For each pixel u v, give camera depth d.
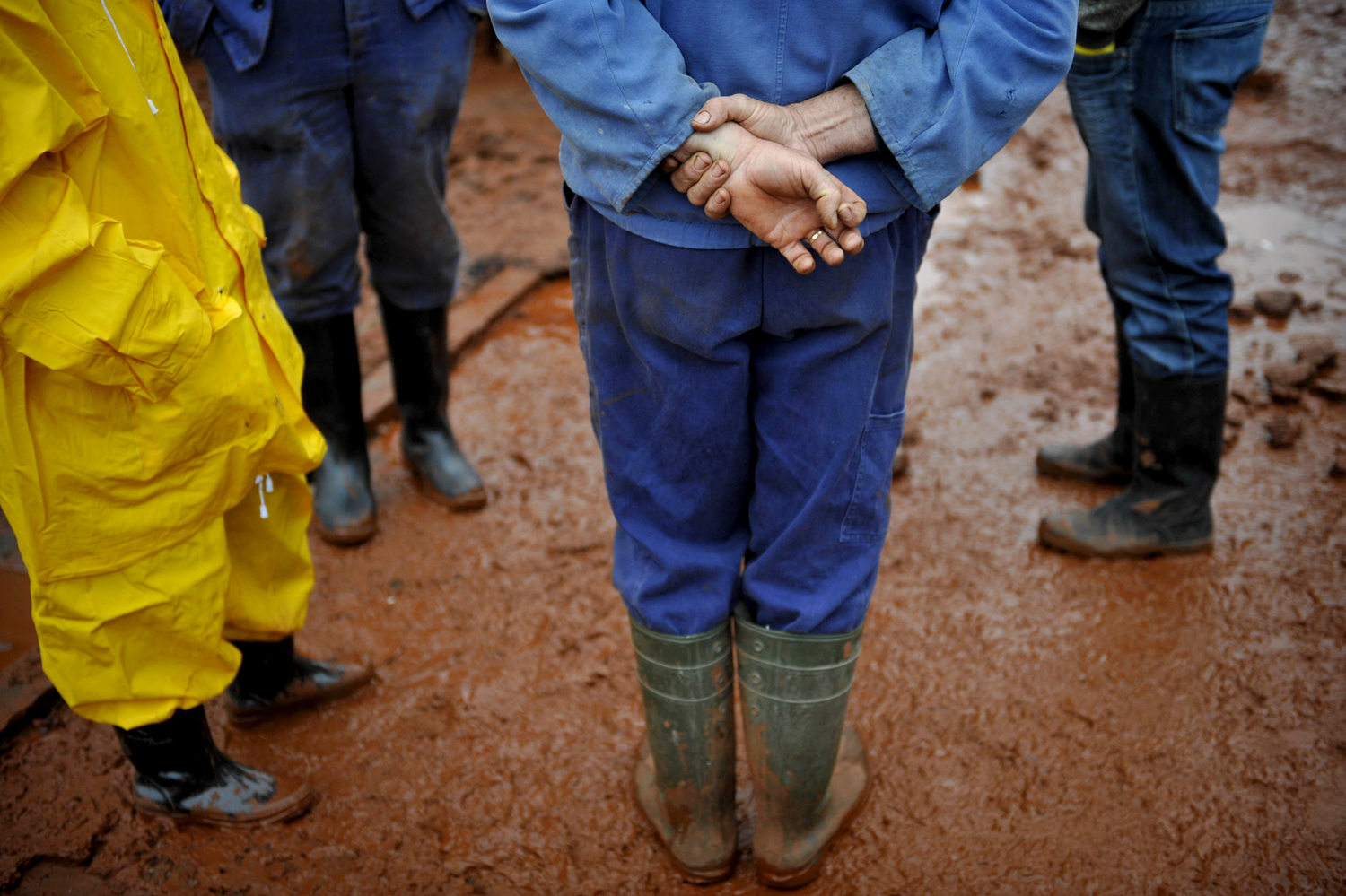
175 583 1.71
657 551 1.64
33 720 2.24
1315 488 2.84
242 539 1.94
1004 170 4.81
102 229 1.46
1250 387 3.25
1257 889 1.83
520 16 1.31
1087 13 2.14
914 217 1.50
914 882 1.88
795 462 1.56
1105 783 2.05
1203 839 1.93
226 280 1.71
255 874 1.93
